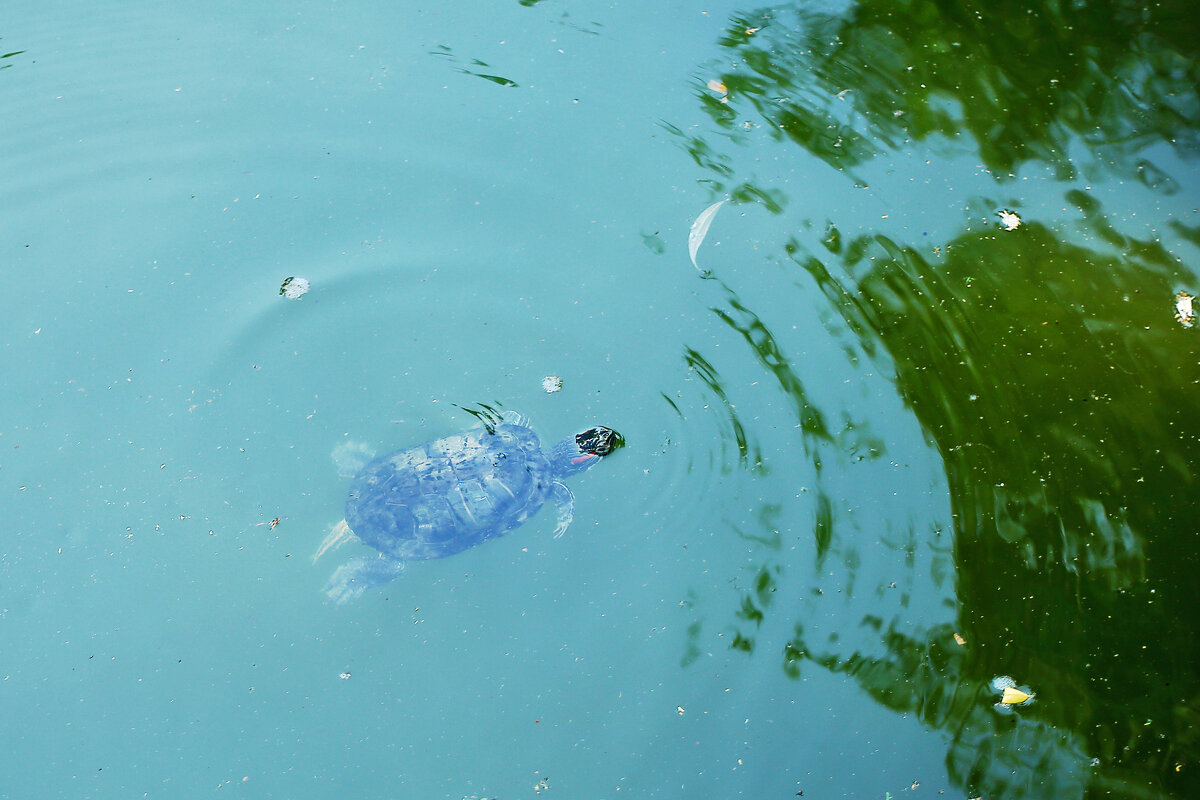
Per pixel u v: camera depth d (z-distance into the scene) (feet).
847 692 8.09
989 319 8.77
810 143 9.21
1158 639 8.16
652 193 9.07
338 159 9.12
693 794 7.91
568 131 9.23
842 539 8.34
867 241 8.94
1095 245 8.96
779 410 8.58
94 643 8.10
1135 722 8.05
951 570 8.28
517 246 8.93
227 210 8.96
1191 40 9.57
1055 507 8.39
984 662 8.13
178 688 8.05
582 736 8.02
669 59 9.48
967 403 8.59
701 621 8.21
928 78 9.44
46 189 8.99
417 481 8.32
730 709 8.06
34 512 8.29
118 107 9.25
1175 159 9.19
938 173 9.14
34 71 9.36
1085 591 8.26
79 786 7.89
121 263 8.80
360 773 7.95
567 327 8.76
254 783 7.93
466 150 9.16
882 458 8.48
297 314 8.73
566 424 8.61
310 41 9.53
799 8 9.66
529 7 9.66
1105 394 8.61
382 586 8.25
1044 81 9.44
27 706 7.99
